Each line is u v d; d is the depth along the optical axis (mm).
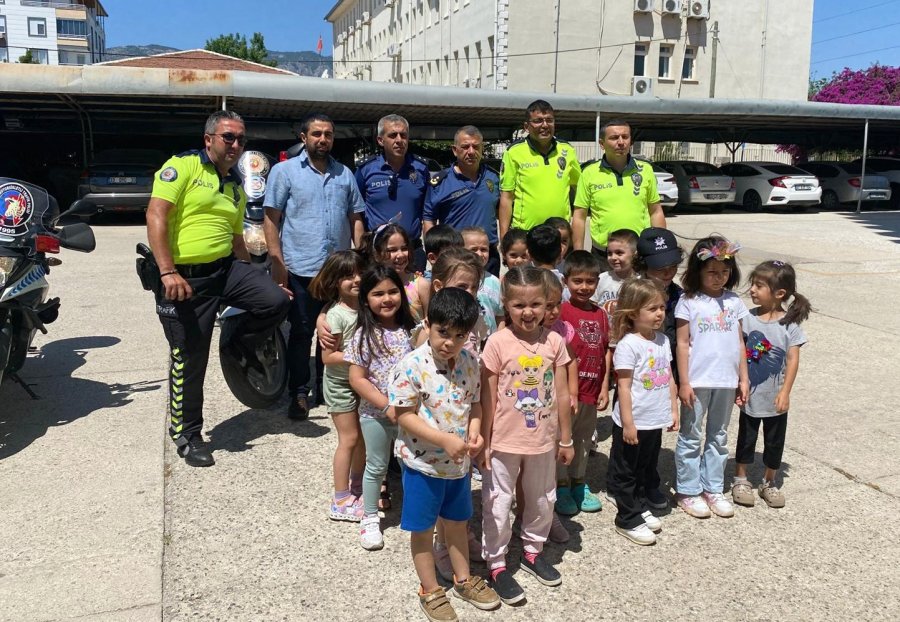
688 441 3482
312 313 4625
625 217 4555
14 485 3619
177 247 3770
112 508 3416
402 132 4699
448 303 2473
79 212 4547
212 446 4168
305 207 4516
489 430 2801
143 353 5801
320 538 3219
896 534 3330
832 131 24484
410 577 2945
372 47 48906
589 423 3469
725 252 3389
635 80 26562
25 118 18234
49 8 79875
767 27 29469
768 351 3521
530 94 16125
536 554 2973
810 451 4234
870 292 8742
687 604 2791
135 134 19141
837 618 2719
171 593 2797
